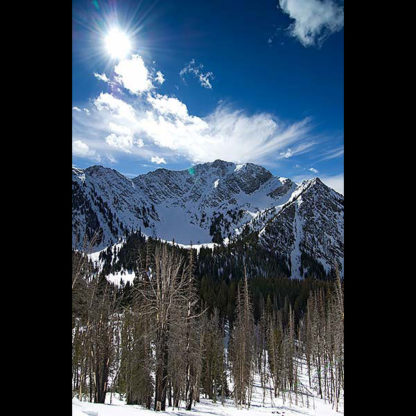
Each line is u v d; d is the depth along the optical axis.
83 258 18.89
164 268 21.89
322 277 156.62
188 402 29.02
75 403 14.85
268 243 182.62
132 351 24.05
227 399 42.84
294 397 44.38
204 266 109.12
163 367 20.81
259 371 55.47
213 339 41.72
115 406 18.17
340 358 34.62
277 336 51.53
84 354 24.41
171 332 21.09
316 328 48.28
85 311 22.95
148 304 22.30
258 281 92.75
